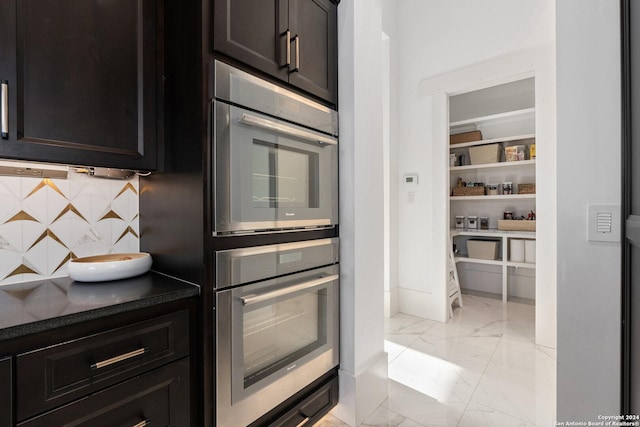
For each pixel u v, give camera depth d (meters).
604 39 1.00
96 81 1.08
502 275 3.66
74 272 1.14
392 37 3.20
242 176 1.18
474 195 3.62
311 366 1.45
